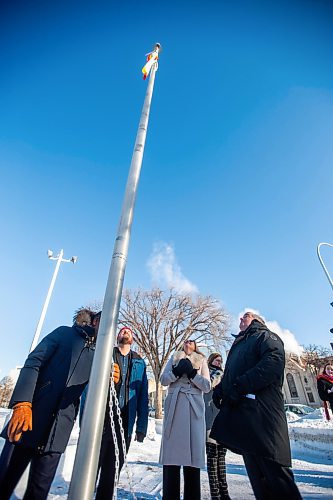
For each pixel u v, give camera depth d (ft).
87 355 7.68
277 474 6.00
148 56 12.96
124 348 9.71
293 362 136.67
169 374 9.86
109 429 8.45
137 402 9.49
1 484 5.83
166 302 77.36
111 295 6.15
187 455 8.32
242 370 7.57
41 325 31.83
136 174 8.33
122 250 6.81
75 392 7.10
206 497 10.59
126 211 7.51
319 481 12.89
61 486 10.96
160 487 11.46
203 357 10.73
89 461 4.60
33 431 6.20
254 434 6.27
